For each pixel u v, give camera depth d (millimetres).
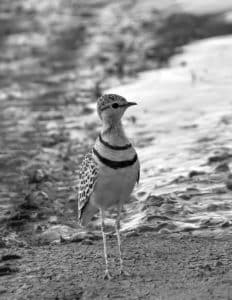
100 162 8344
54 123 17812
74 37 27703
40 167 14070
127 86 20281
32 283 8461
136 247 9547
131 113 17641
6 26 30109
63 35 28156
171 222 10320
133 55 24094
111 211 11344
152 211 10867
